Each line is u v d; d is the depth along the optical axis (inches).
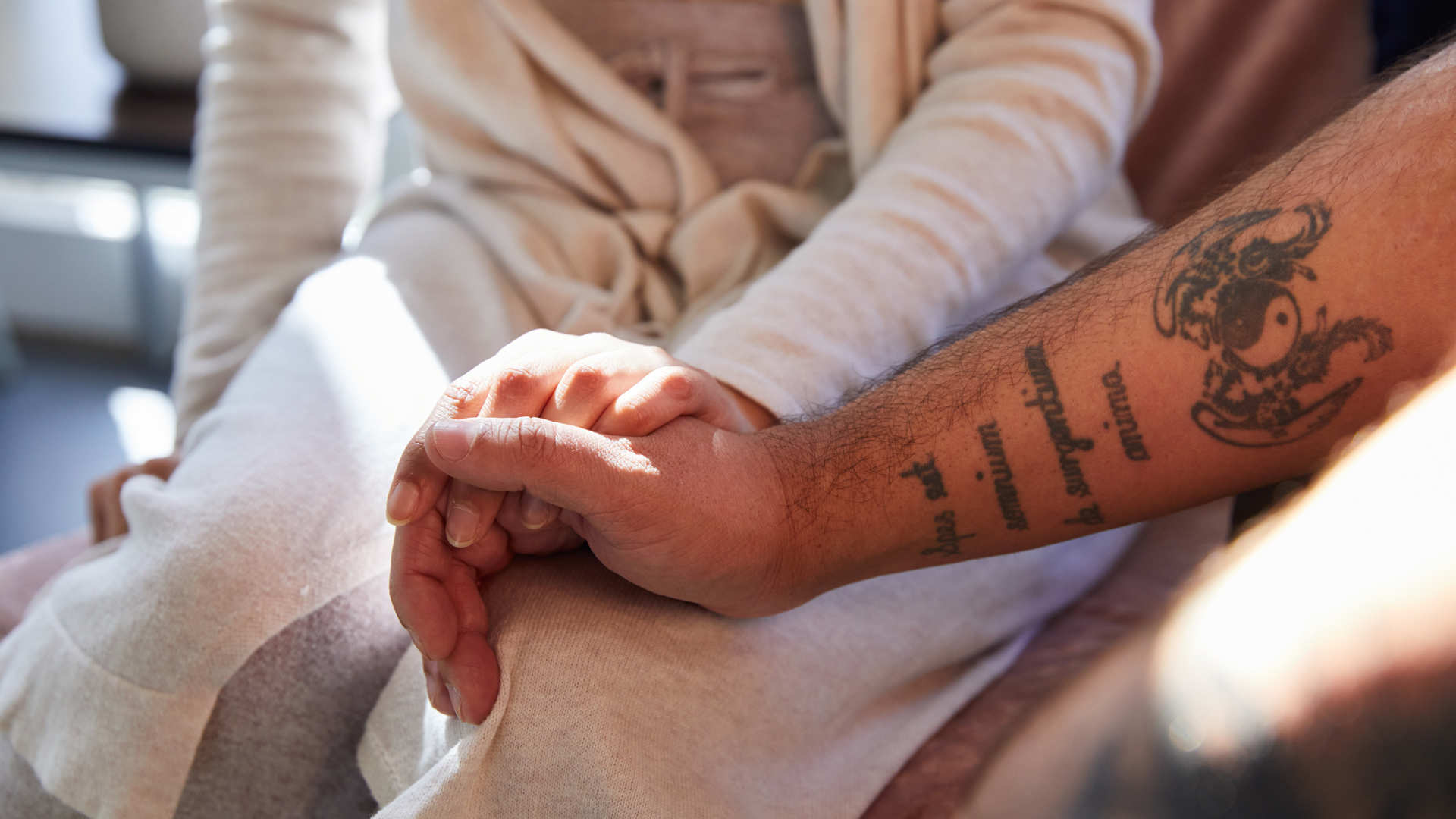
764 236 42.5
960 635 36.3
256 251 43.9
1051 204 39.3
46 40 84.7
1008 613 37.3
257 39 44.0
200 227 44.7
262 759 35.1
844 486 33.5
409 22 41.4
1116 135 40.4
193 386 43.3
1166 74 52.1
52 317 91.7
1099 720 23.0
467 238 41.7
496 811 32.2
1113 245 43.3
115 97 73.6
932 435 33.8
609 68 41.4
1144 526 42.4
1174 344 33.1
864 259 37.0
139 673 34.1
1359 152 32.5
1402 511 21.4
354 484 35.3
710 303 41.3
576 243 41.8
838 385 35.9
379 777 34.5
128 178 66.6
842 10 41.0
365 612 35.4
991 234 38.2
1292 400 32.6
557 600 32.9
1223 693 21.0
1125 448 33.3
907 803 34.7
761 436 33.9
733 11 41.8
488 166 42.8
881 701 35.7
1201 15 51.1
